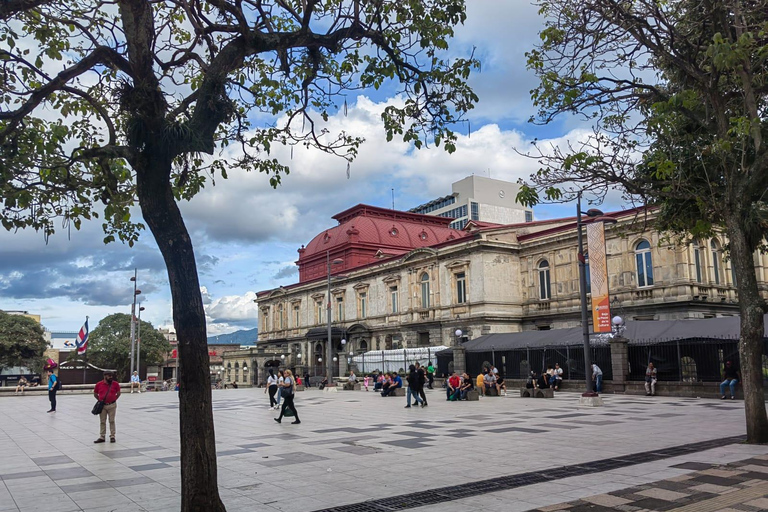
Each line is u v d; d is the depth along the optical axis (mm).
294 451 13805
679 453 12180
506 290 47844
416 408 25953
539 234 47719
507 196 82312
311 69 10578
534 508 8102
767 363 27484
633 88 14898
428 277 53781
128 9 7574
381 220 71312
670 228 17172
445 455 12688
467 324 48000
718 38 10656
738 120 11758
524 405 26062
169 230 7348
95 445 15969
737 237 13414
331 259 70750
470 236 49281
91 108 10844
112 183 9516
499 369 41562
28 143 9453
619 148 14203
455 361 43438
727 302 37438
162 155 7426
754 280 13375
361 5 9922
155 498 9320
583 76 13727
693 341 29875
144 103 7336
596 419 19312
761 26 12367
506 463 11555
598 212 25375
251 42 8680
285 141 11383
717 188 14430
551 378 35750
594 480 9781
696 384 28375
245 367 76188
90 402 36594
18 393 45062
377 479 10312
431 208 88438
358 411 25109
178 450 14688
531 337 40562
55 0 8828
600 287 31188
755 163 13133
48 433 19219
